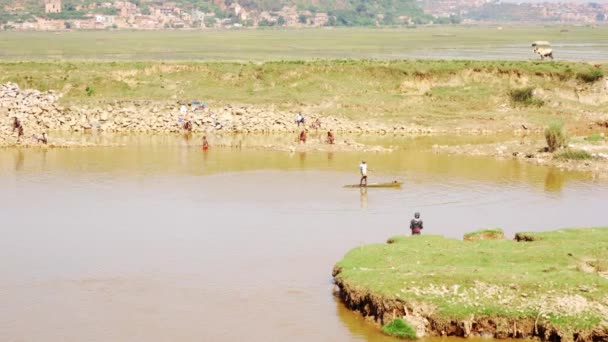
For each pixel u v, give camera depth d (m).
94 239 42.31
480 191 54.56
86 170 61.16
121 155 68.12
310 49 185.50
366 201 51.25
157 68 106.00
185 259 38.81
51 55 160.12
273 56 155.62
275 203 50.53
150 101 94.12
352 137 79.88
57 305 32.75
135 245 41.19
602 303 29.48
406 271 32.59
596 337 28.50
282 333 29.95
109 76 102.44
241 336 29.69
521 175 60.31
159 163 64.25
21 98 92.00
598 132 81.25
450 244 37.47
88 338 29.52
